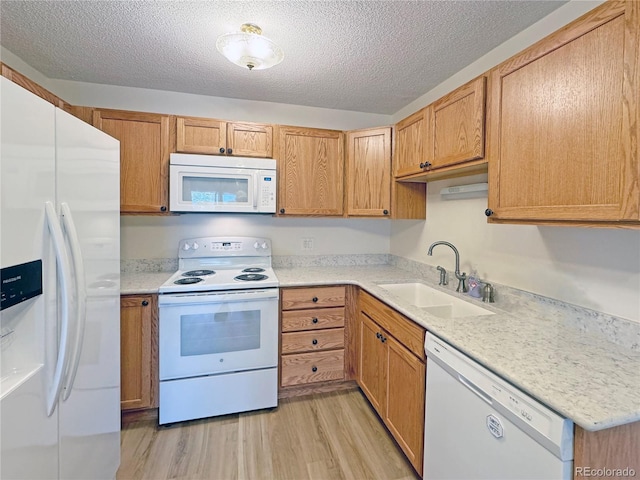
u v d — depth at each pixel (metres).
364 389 2.19
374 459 1.71
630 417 0.77
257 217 2.73
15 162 0.83
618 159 0.91
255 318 2.10
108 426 1.40
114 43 1.78
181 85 2.34
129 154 2.12
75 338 1.07
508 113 1.31
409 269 2.69
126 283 2.09
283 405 2.21
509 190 1.31
